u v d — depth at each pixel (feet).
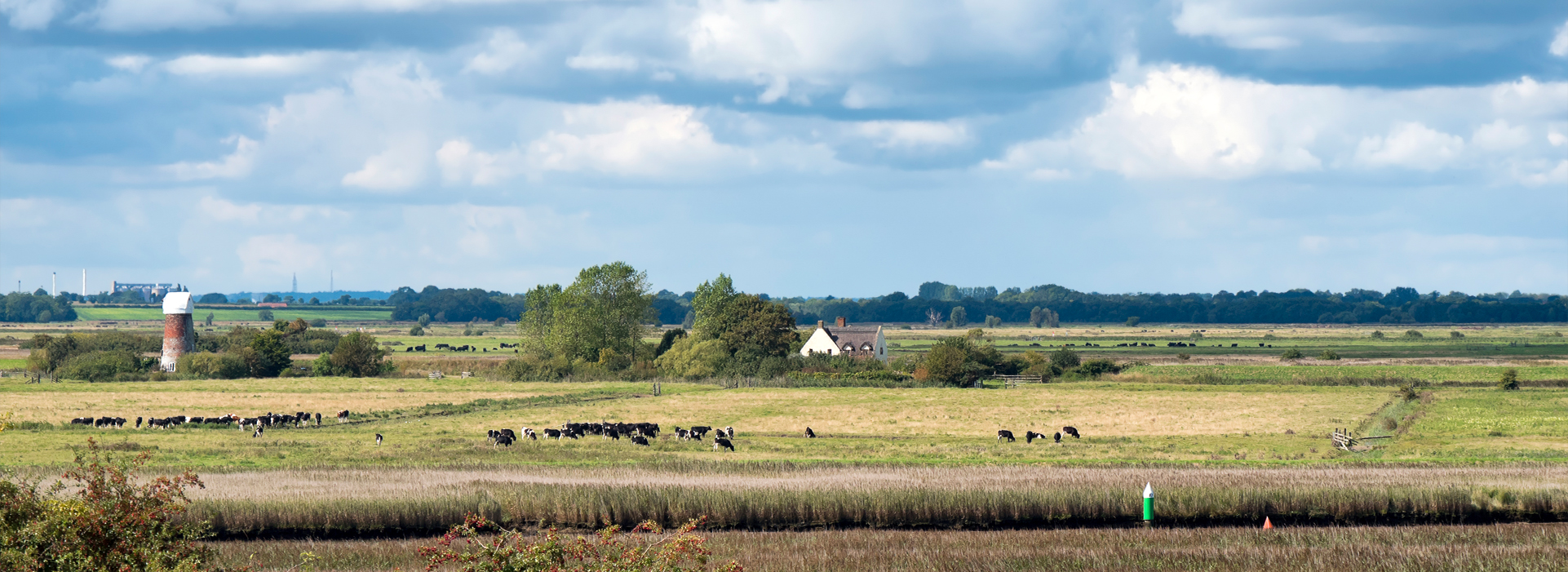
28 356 515.09
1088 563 98.07
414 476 150.71
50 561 60.13
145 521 62.34
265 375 424.46
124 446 198.49
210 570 72.38
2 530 59.93
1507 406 281.54
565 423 244.01
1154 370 435.53
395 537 120.98
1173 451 198.49
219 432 238.07
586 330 442.50
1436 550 99.91
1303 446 205.67
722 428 245.04
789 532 116.57
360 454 195.00
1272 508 125.70
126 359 415.23
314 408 295.28
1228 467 161.99
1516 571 92.79
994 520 124.77
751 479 146.30
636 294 462.60
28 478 142.82
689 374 397.60
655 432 233.76
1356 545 103.35
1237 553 100.68
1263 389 346.54
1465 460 168.35
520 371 408.05
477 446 211.61
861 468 161.17
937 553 102.58
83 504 61.31
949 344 388.16
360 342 437.99
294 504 122.42
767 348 443.73
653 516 123.95
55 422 256.93
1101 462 174.81
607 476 153.07
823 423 258.16
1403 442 207.41
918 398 321.32
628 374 407.03
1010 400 314.35
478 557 61.82
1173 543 107.24
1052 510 125.70
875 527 123.34
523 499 126.72
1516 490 126.21
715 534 114.83
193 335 451.53
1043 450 202.28
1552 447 196.34
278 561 101.14
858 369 402.11
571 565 61.72
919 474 151.53
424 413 283.59
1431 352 602.44
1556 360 507.30
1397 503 125.70
